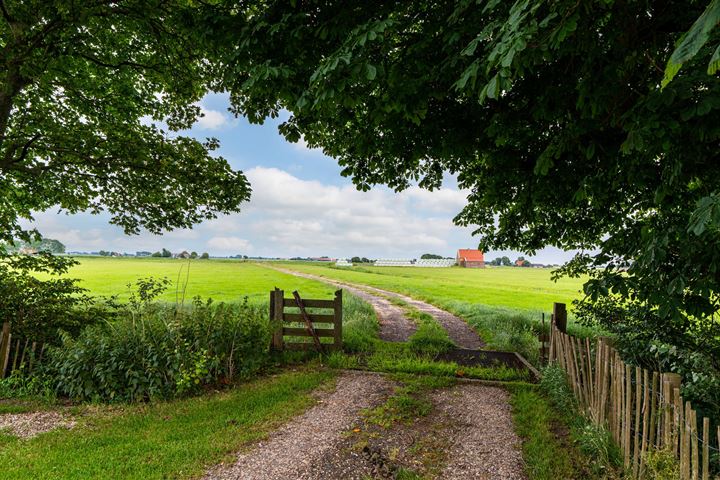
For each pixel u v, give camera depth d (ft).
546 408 19.94
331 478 13.53
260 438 16.49
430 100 19.61
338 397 21.86
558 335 23.63
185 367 22.38
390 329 45.60
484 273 265.95
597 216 25.53
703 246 11.63
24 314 28.89
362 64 13.48
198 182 38.29
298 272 224.33
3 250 32.09
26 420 18.79
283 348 31.27
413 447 15.96
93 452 15.16
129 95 39.99
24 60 27.89
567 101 16.61
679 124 12.10
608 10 12.12
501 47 10.14
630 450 14.19
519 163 22.50
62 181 38.91
